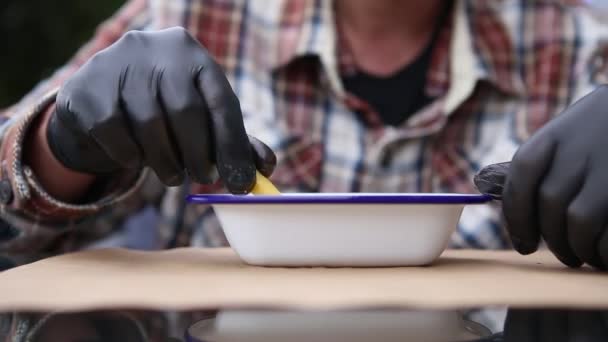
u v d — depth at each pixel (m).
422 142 1.18
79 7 3.13
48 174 0.83
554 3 1.31
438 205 0.67
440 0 1.23
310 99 1.21
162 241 1.21
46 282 0.60
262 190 0.70
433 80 1.21
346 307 0.52
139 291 0.56
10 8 3.16
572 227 0.66
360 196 0.66
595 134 0.67
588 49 1.28
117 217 1.15
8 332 0.47
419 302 0.53
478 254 0.79
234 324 0.48
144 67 0.70
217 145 0.69
